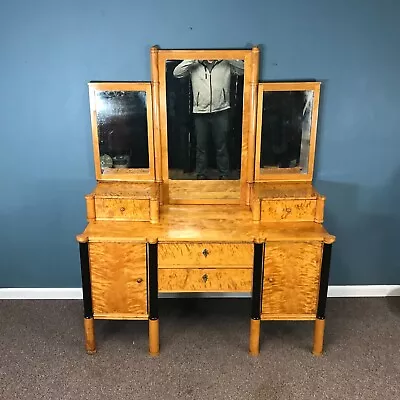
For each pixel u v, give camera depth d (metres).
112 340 2.60
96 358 2.46
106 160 2.68
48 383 2.28
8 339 2.59
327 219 2.88
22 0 2.44
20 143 2.70
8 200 2.80
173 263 2.36
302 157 2.68
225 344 2.57
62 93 2.61
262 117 2.60
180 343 2.58
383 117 2.69
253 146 2.63
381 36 2.54
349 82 2.62
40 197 2.81
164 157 2.67
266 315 2.45
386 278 3.01
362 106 2.67
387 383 2.29
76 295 2.99
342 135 2.72
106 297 2.42
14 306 2.90
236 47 2.53
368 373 2.36
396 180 2.81
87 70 2.57
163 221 2.50
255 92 2.55
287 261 2.36
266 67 2.58
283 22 2.50
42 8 2.46
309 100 2.59
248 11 2.48
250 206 2.71
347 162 2.78
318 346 2.48
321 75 2.60
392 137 2.73
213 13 2.48
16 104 2.62
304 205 2.48
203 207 2.70
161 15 2.48
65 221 2.86
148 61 2.55
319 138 2.72
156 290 2.39
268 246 2.33
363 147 2.75
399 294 3.01
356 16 2.50
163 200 2.74
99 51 2.54
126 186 2.63
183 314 2.83
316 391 2.24
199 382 2.29
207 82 2.54
